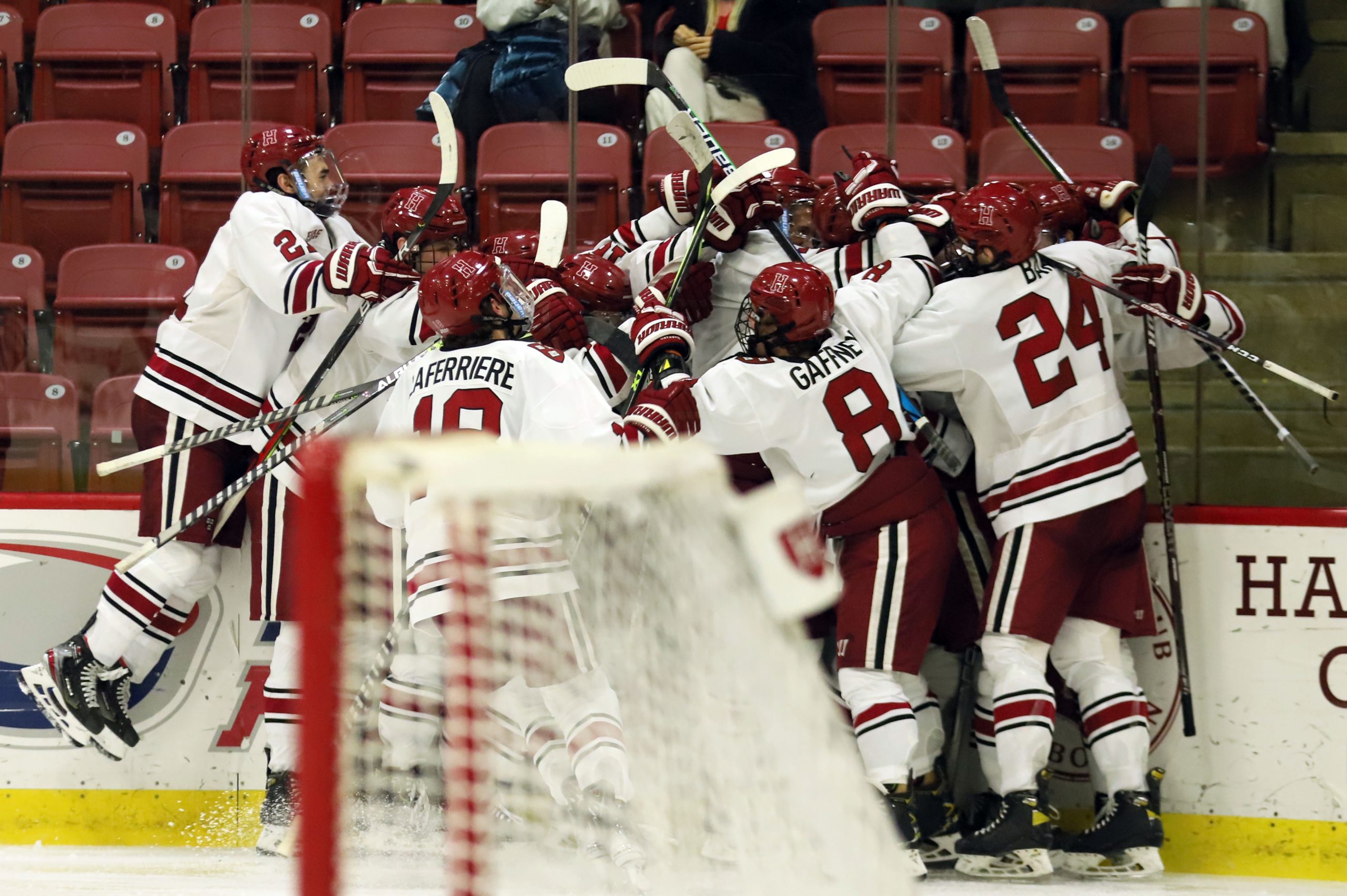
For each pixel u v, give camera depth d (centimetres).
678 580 833
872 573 1353
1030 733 1355
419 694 1221
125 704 1490
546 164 1686
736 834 815
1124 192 1533
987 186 1389
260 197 1458
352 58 1722
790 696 808
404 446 569
